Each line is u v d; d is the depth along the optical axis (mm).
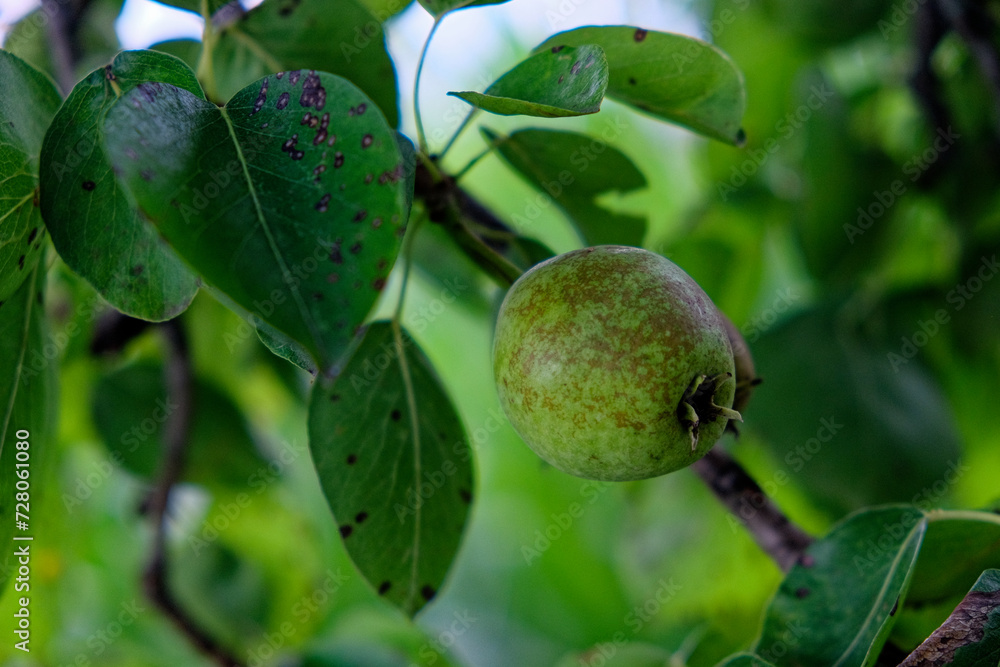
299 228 415
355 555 482
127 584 790
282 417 769
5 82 445
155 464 613
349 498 480
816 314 606
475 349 989
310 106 426
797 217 626
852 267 622
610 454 448
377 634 593
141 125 418
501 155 498
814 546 475
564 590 977
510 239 501
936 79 616
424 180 476
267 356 643
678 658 538
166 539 602
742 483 495
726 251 691
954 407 640
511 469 1006
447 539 490
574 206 514
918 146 654
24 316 460
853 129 619
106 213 437
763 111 688
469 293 592
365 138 419
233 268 411
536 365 449
